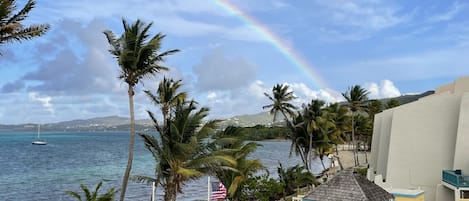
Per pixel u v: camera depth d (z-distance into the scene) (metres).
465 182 30.94
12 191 55.75
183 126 28.38
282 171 47.72
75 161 99.00
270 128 196.12
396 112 39.94
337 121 72.38
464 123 34.38
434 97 38.44
